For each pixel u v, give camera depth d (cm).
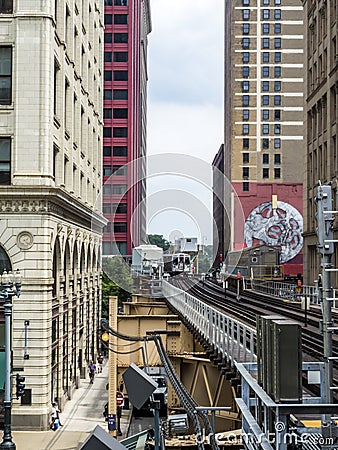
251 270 6738
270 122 11906
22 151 3094
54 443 2739
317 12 6112
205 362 2036
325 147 5828
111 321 2611
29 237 3061
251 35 12088
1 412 3011
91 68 5203
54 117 3312
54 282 3466
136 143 10994
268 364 634
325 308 682
